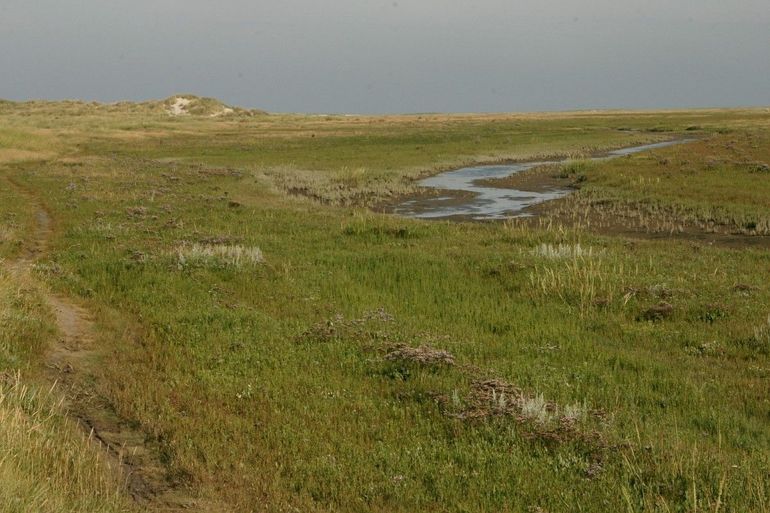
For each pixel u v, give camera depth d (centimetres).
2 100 14350
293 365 1157
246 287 1669
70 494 713
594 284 1667
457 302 1585
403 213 3266
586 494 756
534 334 1359
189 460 833
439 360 1152
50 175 3947
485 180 4422
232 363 1157
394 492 768
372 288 1711
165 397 1009
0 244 2048
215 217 2714
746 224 2733
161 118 11931
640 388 1088
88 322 1383
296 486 787
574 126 9806
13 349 1142
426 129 9369
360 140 7306
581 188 3791
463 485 788
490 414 948
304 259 1997
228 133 8531
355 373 1130
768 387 1105
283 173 4450
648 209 3098
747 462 821
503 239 2366
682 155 4647
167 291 1591
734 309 1501
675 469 788
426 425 938
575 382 1109
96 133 7650
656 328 1413
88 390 1044
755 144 5072
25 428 820
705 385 1104
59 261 1902
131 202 3047
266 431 910
